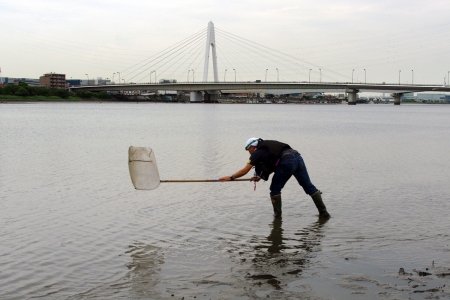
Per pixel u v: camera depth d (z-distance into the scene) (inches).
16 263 263.6
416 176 535.8
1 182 483.8
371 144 939.3
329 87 5733.3
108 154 719.7
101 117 2182.6
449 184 486.3
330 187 469.4
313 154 751.7
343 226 333.1
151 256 275.0
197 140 984.3
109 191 441.7
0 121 1742.1
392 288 229.5
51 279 243.3
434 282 236.4
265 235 313.3
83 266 260.2
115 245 293.3
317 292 226.1
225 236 311.1
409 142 992.2
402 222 342.3
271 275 246.8
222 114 2861.7
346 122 1994.3
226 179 355.9
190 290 229.8
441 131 1392.7
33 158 668.1
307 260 267.7
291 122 1950.1
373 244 293.6
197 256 275.1
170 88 6127.0
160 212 368.5
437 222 342.0
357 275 245.8
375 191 450.3
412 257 271.3
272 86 5718.5
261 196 423.8
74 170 560.4
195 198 414.3
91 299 221.3
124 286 235.1
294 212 370.3
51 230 321.4
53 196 421.1
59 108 3735.2
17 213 363.3
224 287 232.7
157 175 355.9
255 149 360.5
